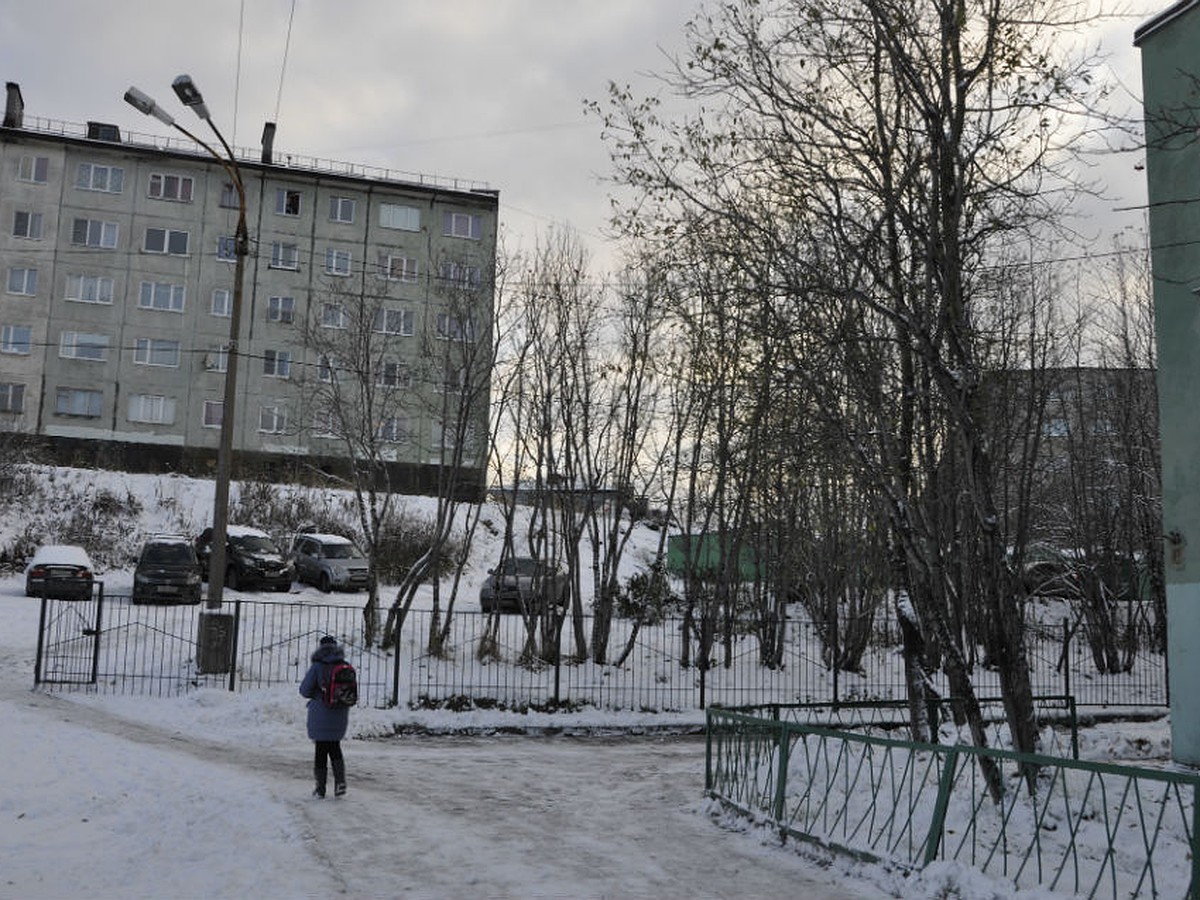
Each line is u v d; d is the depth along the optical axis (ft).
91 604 85.25
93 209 164.35
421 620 75.61
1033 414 85.46
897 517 35.55
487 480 88.43
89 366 161.17
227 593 97.71
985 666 73.77
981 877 21.80
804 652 80.07
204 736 46.37
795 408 38.47
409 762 43.29
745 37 34.30
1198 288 42.39
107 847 26.27
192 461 161.27
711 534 88.69
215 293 166.81
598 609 74.18
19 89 165.17
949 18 32.55
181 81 53.16
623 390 76.84
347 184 172.24
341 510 131.64
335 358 97.81
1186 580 42.93
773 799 29.78
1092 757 49.60
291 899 21.89
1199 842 18.07
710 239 37.24
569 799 35.76
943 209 33.19
